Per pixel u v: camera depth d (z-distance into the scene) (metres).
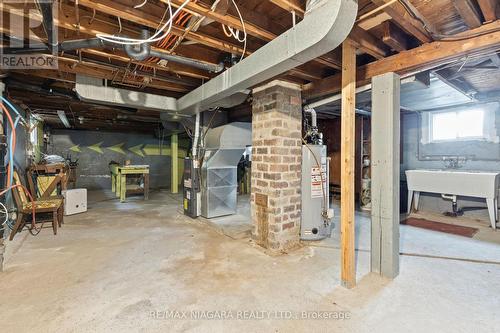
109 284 2.08
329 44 1.47
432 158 4.74
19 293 1.94
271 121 2.84
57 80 3.18
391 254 2.19
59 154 7.72
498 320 1.66
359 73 2.41
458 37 1.77
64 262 2.50
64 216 4.41
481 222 4.09
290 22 1.96
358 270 2.38
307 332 1.54
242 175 7.08
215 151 4.06
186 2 1.42
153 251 2.81
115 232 3.51
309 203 3.10
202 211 4.31
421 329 1.57
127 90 3.21
